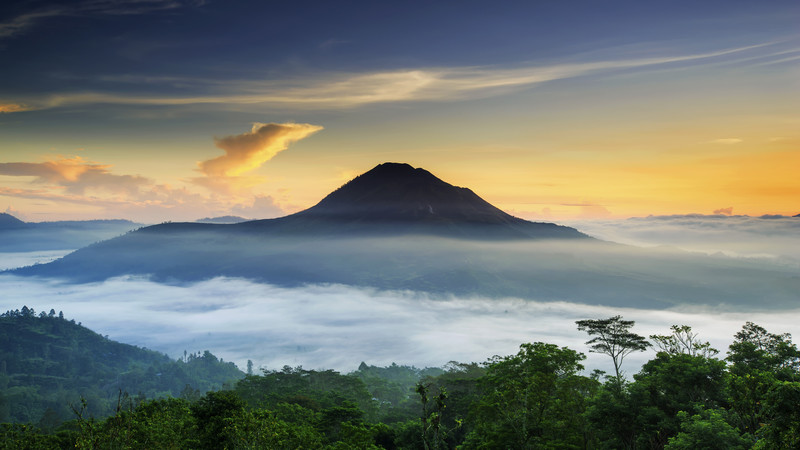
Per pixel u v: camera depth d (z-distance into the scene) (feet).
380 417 383.04
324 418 282.15
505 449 173.68
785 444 105.91
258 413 188.34
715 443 136.15
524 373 213.87
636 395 180.75
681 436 144.25
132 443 167.84
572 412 194.80
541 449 168.55
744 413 147.43
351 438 207.72
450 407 318.04
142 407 208.23
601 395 183.01
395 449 279.28
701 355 212.84
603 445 176.65
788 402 107.34
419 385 130.82
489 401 208.64
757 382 144.77
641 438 168.86
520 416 181.78
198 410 197.98
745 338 227.81
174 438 200.54
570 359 225.97
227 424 181.16
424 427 127.85
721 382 182.80
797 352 209.05
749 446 133.49
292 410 291.38
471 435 209.15
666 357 226.58
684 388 189.06
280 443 178.60
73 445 204.03
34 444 194.08
